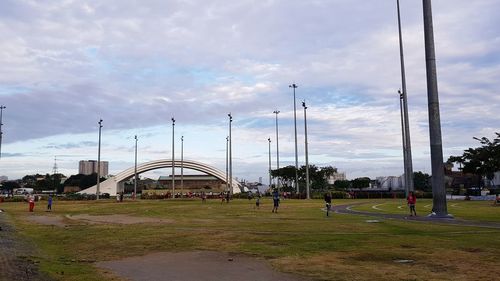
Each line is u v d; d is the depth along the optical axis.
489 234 18.52
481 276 10.38
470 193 85.69
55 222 30.58
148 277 11.06
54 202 73.81
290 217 31.08
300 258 13.20
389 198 82.62
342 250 14.55
